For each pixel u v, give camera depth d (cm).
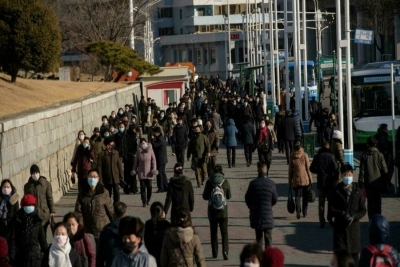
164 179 3878
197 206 3447
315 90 8519
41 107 4606
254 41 13150
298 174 2989
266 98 8425
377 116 5375
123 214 1753
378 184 2770
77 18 9269
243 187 3944
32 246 1939
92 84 7312
